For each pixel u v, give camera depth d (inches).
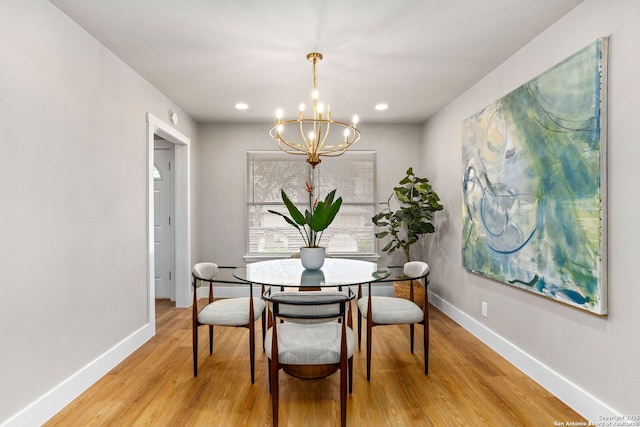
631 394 65.7
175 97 141.6
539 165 88.6
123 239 107.7
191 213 170.9
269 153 185.9
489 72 116.3
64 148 82.0
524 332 97.9
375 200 187.6
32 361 72.3
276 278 94.7
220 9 80.9
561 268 81.3
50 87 77.6
